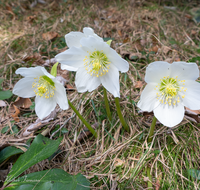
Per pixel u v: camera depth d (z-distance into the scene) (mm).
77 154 300
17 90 271
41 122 333
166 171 276
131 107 343
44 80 266
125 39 463
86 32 252
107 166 284
